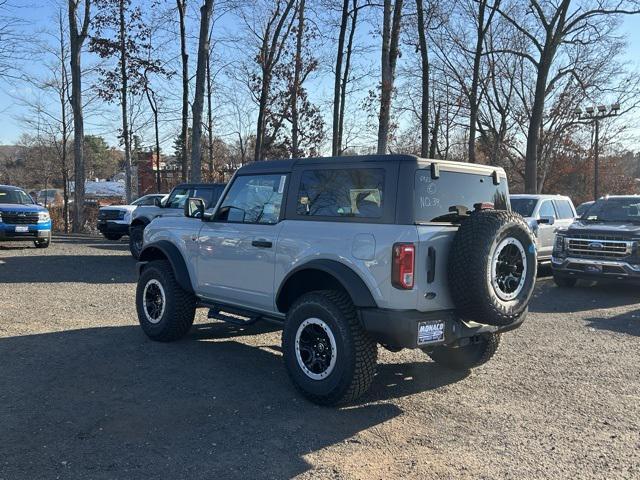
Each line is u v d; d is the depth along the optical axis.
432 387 5.42
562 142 42.94
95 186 69.75
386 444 4.12
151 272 6.77
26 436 4.11
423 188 4.64
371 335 4.58
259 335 7.26
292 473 3.65
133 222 15.05
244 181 5.89
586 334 7.70
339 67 20.89
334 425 4.44
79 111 27.64
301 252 5.05
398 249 4.39
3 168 59.28
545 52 25.25
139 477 3.55
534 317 8.84
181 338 6.93
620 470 3.77
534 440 4.24
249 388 5.23
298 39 24.11
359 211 4.77
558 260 11.41
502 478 3.64
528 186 26.30
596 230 10.88
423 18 17.95
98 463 3.72
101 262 14.65
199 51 20.36
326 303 4.70
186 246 6.45
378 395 5.16
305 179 5.26
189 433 4.21
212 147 34.75
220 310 6.17
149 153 41.03
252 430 4.30
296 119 24.08
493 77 35.81
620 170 48.66
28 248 17.67
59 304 9.16
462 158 45.47
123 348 6.48
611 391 5.37
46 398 4.86
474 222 4.52
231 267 5.84
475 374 5.85
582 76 33.41
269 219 5.53
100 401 4.81
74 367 5.73
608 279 10.81
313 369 4.84
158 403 4.80
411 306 4.45
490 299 4.44
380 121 17.17
